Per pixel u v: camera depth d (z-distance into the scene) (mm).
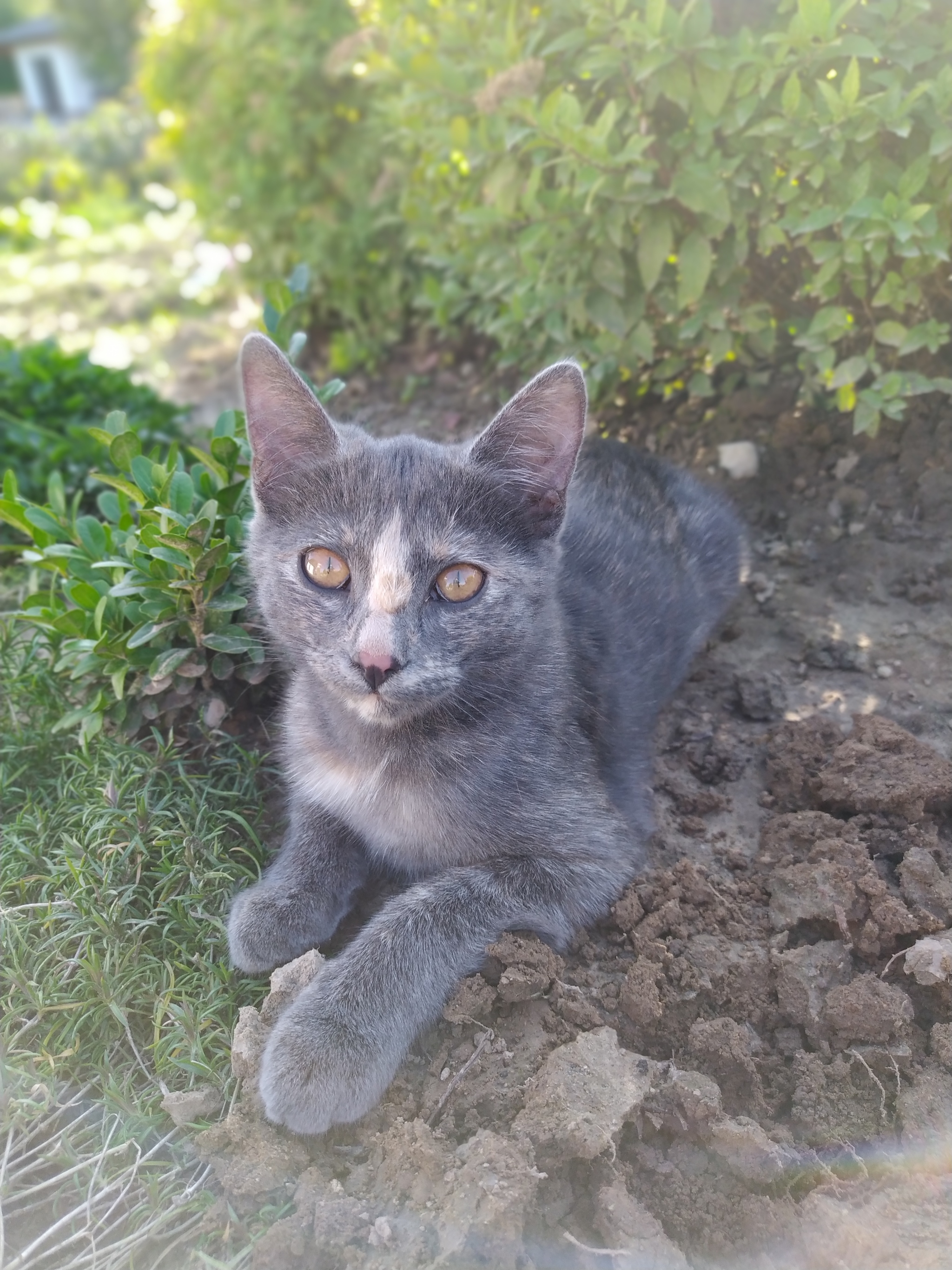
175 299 960
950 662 348
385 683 238
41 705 344
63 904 265
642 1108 220
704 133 366
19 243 1248
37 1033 250
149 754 322
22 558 380
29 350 579
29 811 310
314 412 263
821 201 365
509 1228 196
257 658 308
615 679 311
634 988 246
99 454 498
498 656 261
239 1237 213
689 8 348
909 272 362
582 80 404
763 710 347
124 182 1538
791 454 424
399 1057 237
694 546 371
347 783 279
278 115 646
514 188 427
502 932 256
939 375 391
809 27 333
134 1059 251
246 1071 233
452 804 269
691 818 309
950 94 332
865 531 393
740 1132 213
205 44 710
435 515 255
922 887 263
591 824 277
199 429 548
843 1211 201
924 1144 215
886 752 303
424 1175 209
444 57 454
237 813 306
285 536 265
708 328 411
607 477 375
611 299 411
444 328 562
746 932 263
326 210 659
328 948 283
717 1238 206
